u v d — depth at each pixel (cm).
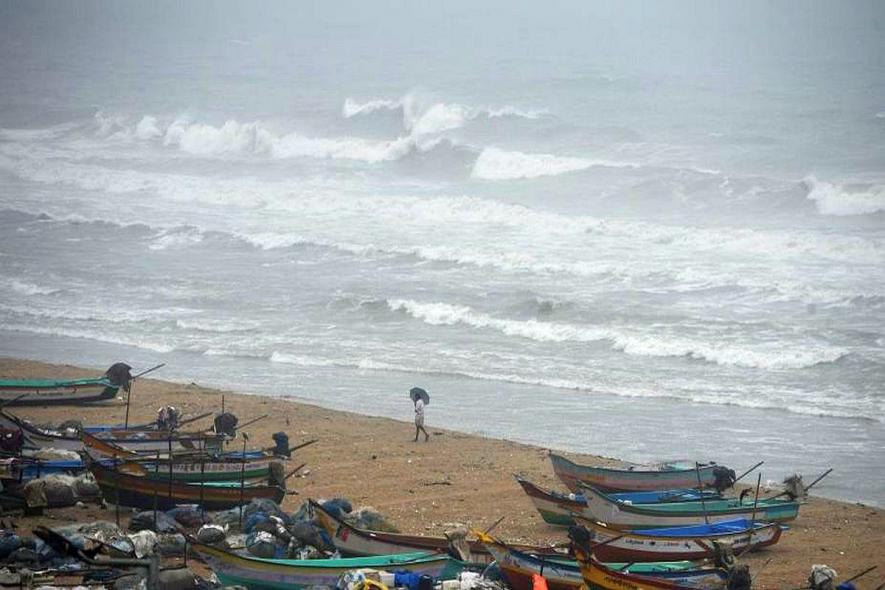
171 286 9412
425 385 7131
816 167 13712
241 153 16325
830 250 9975
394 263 9888
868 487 5475
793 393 6844
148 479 4600
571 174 13500
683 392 6894
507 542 4475
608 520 4634
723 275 9181
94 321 8562
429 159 14575
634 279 9175
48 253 10556
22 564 3903
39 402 6481
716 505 4788
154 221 11744
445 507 4984
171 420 5575
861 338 7606
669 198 12369
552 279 9244
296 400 6812
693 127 16500
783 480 5341
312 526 4222
